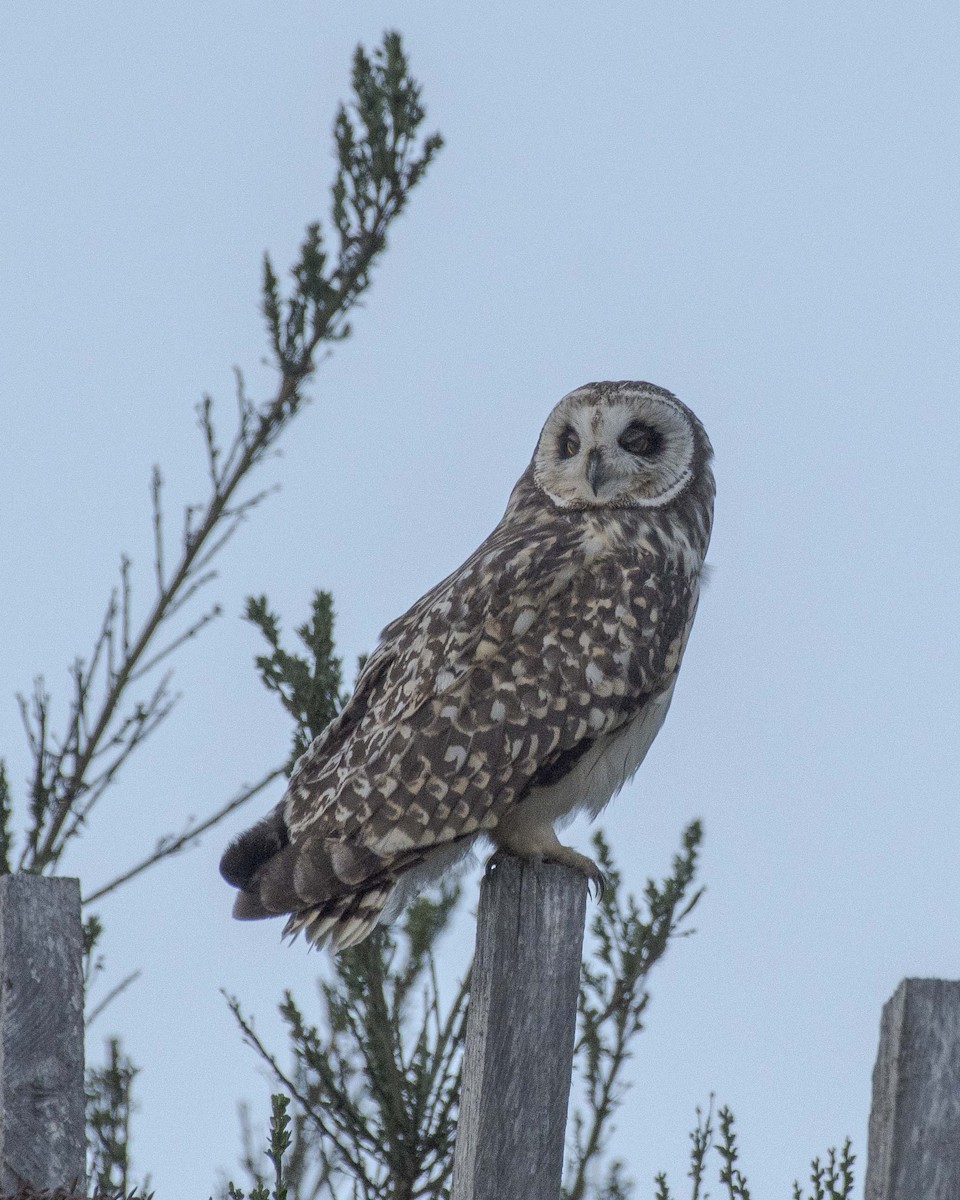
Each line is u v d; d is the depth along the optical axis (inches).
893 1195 249.8
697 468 476.7
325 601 469.1
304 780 422.3
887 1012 258.1
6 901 284.0
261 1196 318.3
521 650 417.4
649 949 435.8
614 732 424.5
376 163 575.5
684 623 444.8
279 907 381.7
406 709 410.0
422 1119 416.5
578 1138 429.1
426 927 441.1
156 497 548.7
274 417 562.6
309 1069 426.3
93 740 522.0
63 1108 281.7
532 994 285.4
